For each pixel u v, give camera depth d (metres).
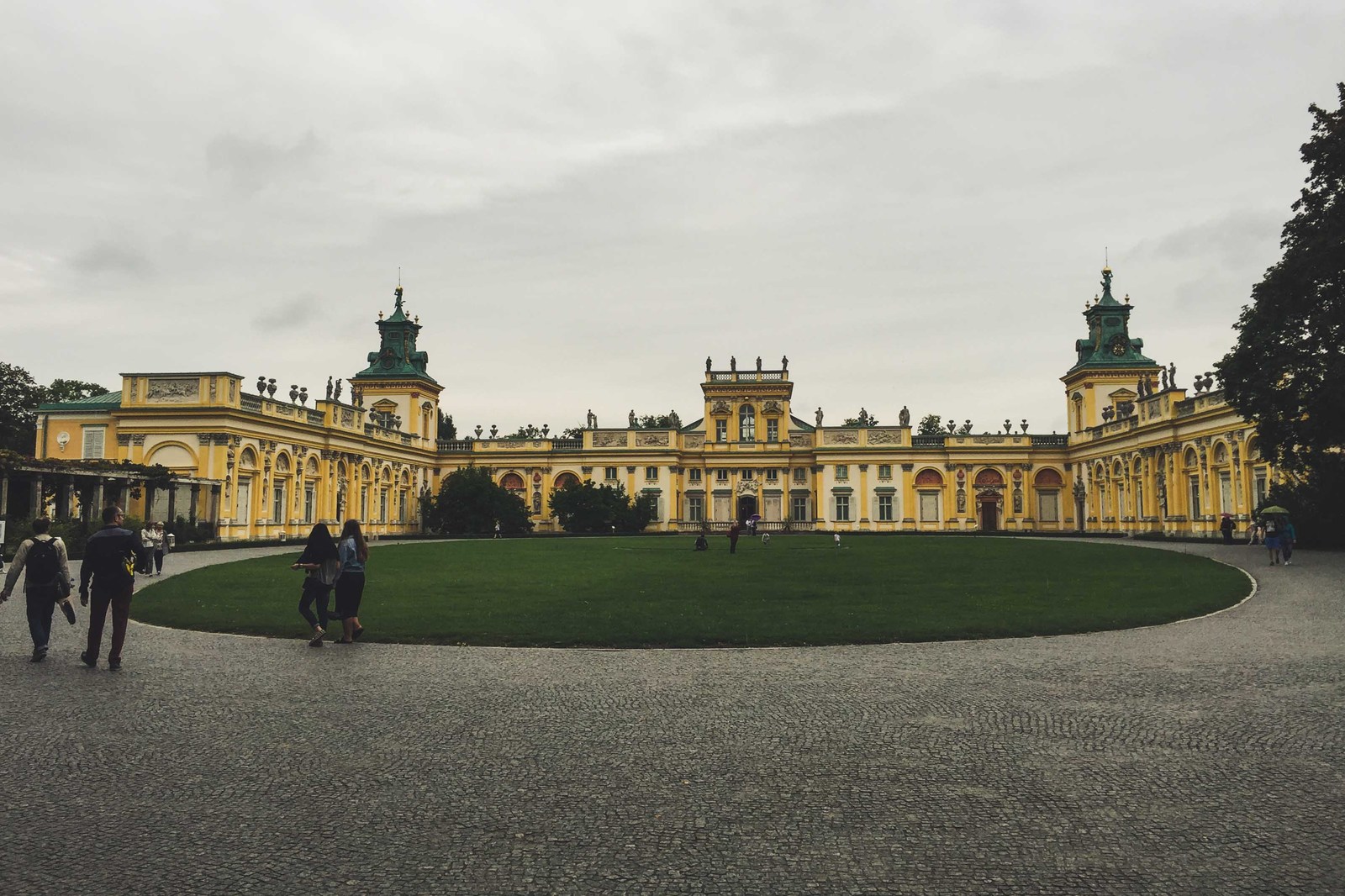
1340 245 36.97
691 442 95.06
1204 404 58.53
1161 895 6.25
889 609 21.69
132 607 21.95
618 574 32.12
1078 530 86.44
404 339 94.62
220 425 56.12
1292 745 9.80
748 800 8.15
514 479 94.38
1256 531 47.59
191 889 6.34
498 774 8.90
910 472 90.31
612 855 6.95
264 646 16.83
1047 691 12.70
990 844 7.14
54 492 45.31
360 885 6.41
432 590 26.28
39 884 6.42
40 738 10.19
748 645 17.03
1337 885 6.38
